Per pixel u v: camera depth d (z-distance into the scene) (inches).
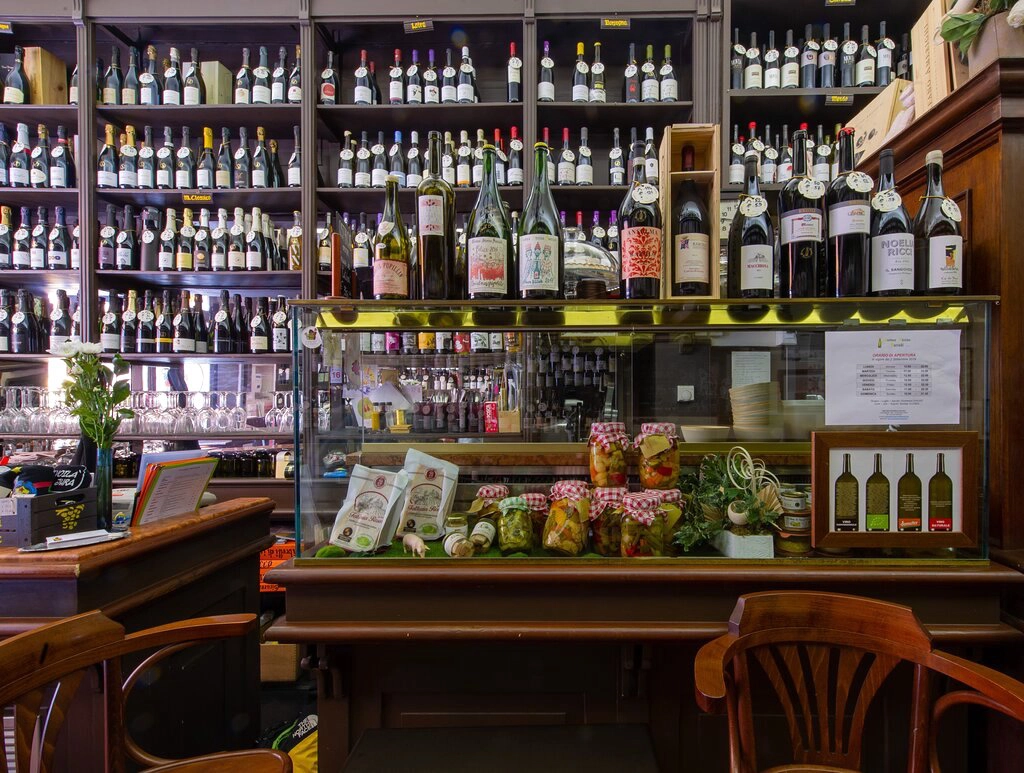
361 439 55.5
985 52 45.3
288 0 104.3
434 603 43.3
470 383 69.0
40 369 114.9
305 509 45.2
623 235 49.1
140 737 51.6
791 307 46.8
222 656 64.2
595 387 64.4
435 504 48.6
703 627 42.2
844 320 46.4
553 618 43.2
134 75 109.4
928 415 45.4
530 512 46.5
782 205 49.4
